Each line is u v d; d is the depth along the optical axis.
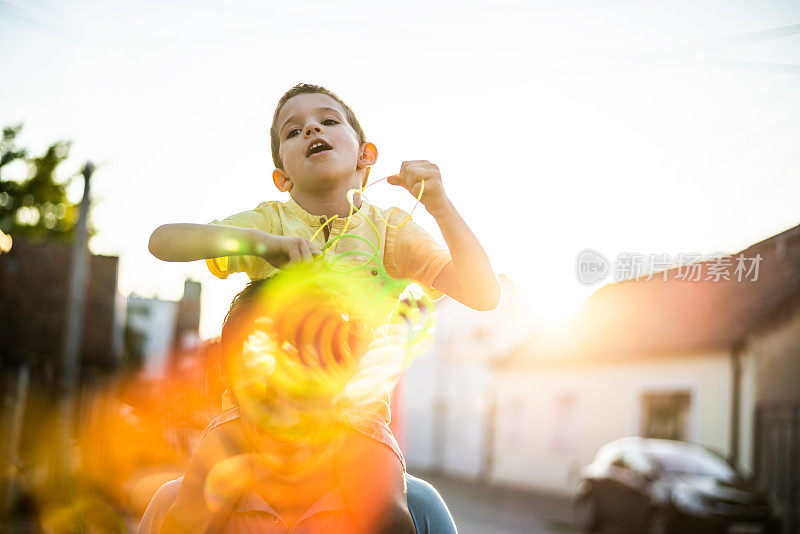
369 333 1.68
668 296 20.47
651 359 19.42
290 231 1.89
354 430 1.66
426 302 1.93
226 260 1.90
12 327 15.10
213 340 1.93
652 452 13.79
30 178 17.44
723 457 13.64
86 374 18.16
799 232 15.30
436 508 1.91
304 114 1.96
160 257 1.64
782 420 15.24
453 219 1.73
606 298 23.28
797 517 14.07
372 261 1.86
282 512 1.60
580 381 22.14
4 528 11.72
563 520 16.16
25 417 15.24
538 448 23.83
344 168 1.93
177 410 4.59
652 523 12.57
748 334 16.23
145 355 29.19
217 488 1.60
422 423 31.66
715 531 11.77
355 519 1.59
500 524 15.22
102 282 18.19
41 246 17.48
